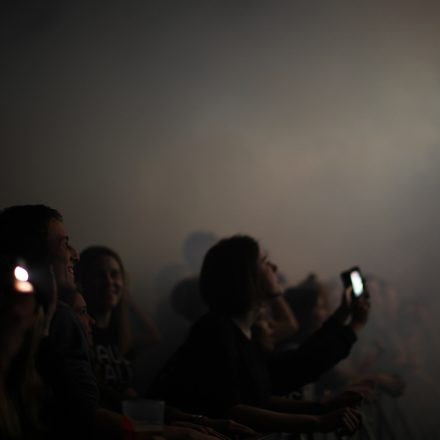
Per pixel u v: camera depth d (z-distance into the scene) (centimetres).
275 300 518
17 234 237
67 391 203
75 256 245
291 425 303
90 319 246
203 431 252
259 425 303
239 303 329
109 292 414
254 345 338
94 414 207
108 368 402
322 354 371
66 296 239
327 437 367
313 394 484
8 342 183
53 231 239
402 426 592
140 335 531
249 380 320
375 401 496
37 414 194
